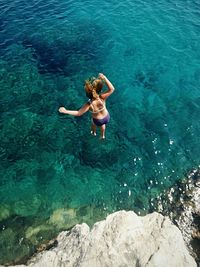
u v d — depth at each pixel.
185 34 25.73
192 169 17.30
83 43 24.78
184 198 16.09
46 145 18.31
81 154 17.98
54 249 13.03
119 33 25.83
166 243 12.34
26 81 21.59
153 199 16.17
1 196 16.30
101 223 13.05
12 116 19.52
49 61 23.16
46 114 19.70
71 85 21.45
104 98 12.42
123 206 15.97
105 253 11.94
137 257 11.90
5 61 22.98
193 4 29.31
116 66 22.95
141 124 19.30
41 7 28.62
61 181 16.92
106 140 18.55
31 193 16.44
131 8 28.66
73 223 15.30
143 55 23.84
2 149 18.09
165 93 21.05
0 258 14.02
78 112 11.96
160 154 17.94
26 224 15.24
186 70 22.66
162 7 28.83
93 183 16.83
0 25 26.22
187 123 19.31
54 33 25.59
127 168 17.39
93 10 28.34
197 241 14.22
